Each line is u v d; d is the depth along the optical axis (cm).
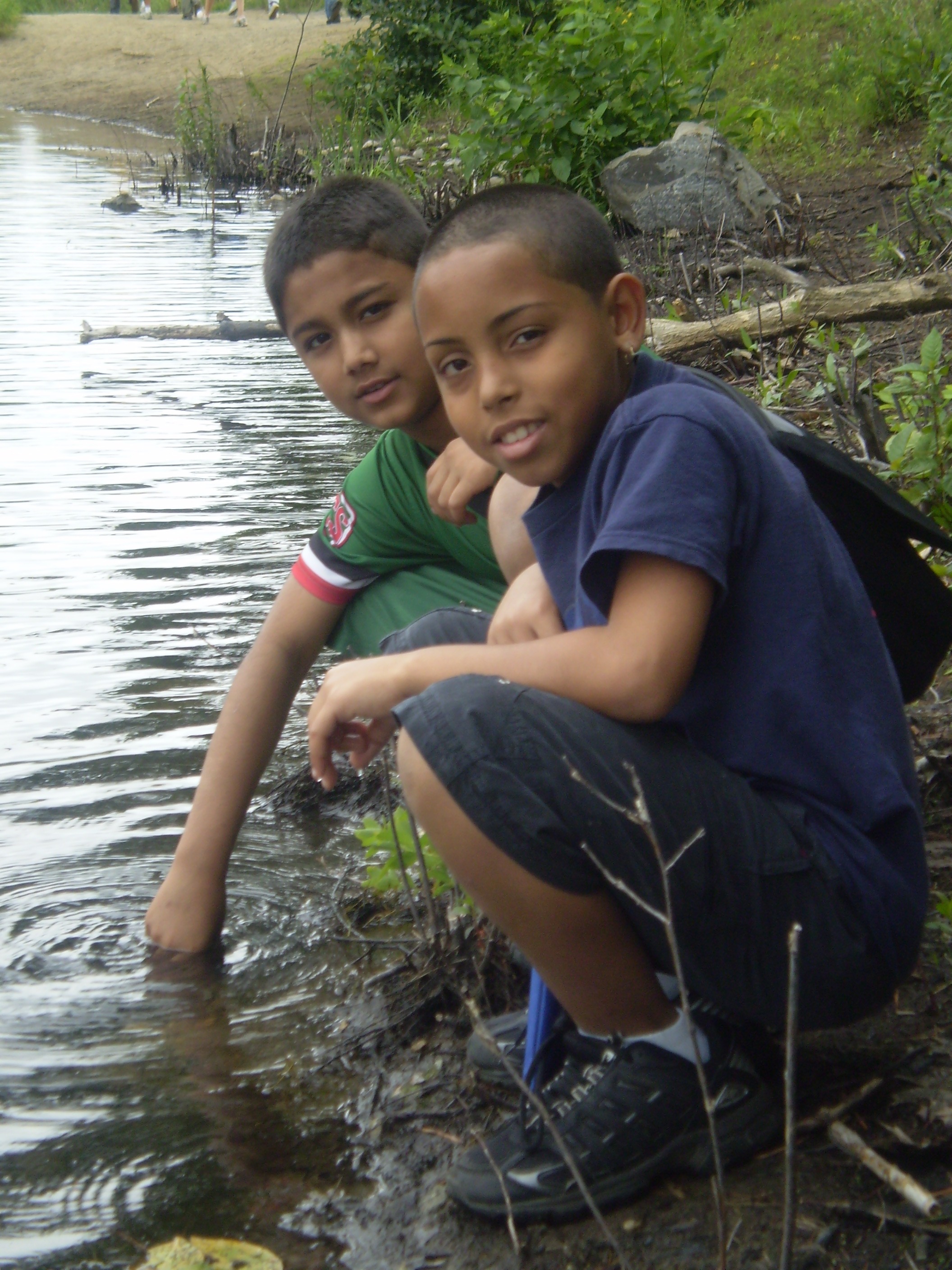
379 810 301
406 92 1467
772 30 1269
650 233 866
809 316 509
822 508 187
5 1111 202
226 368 777
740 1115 177
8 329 846
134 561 455
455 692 165
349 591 259
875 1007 178
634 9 932
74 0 3086
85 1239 176
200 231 1273
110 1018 226
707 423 165
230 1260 170
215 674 368
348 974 237
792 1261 157
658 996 174
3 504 516
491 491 237
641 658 160
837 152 997
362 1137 194
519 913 166
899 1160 174
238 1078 210
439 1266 168
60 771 315
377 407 241
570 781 162
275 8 2512
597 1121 172
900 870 174
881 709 176
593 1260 165
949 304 498
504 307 170
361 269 235
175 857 257
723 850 165
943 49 1046
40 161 1730
